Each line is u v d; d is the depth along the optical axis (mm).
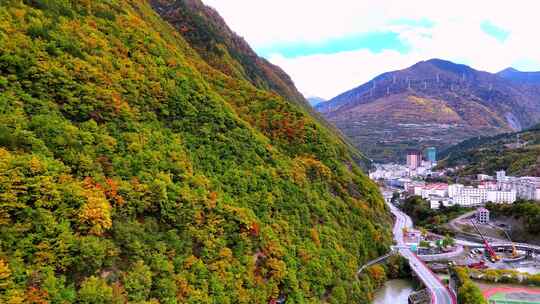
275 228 106875
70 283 58875
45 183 61438
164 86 116188
